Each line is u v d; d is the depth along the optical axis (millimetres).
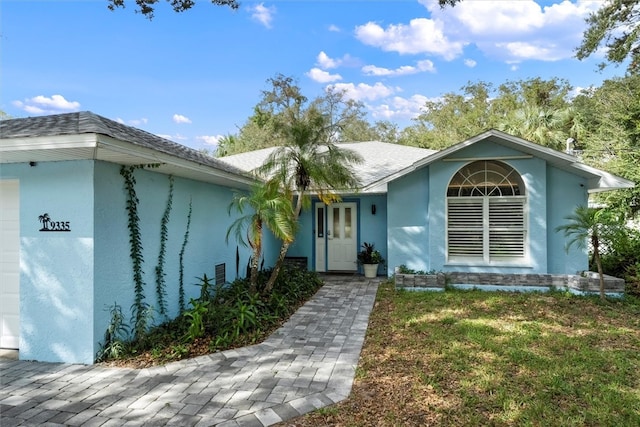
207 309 5953
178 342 5387
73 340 4859
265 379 4270
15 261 5340
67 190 4895
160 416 3463
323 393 3914
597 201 13133
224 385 4113
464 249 10023
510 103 32094
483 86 34719
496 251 9828
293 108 29797
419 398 3775
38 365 4766
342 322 6699
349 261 12633
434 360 4762
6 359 4984
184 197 7191
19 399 3807
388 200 10594
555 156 8945
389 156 14469
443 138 32562
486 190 9938
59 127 4480
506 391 3891
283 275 9359
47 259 4941
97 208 4918
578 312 7141
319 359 4895
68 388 4066
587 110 23828
